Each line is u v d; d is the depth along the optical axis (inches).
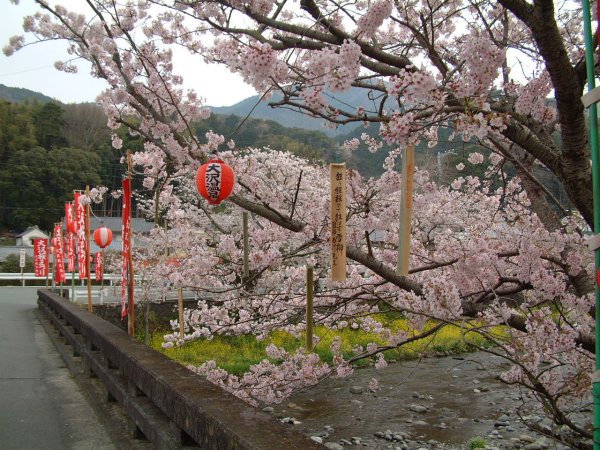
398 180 213.8
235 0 171.3
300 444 79.4
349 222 229.1
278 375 257.0
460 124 127.7
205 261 287.9
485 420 389.4
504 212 317.4
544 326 168.9
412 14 226.8
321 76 131.2
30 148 1569.9
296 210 277.6
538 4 112.3
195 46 253.4
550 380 188.9
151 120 237.9
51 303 531.5
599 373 79.6
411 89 120.4
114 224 1505.9
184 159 233.9
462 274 198.4
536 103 139.3
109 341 210.8
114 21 227.8
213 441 94.7
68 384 271.3
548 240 182.5
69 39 254.4
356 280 277.6
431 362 569.9
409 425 380.8
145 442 158.4
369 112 153.1
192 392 117.3
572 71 116.6
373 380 333.7
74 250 725.9
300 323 313.7
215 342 593.3
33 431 190.1
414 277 251.3
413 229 288.4
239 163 254.7
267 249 282.7
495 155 270.7
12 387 264.4
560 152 143.8
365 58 160.4
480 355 593.0
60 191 1530.5
